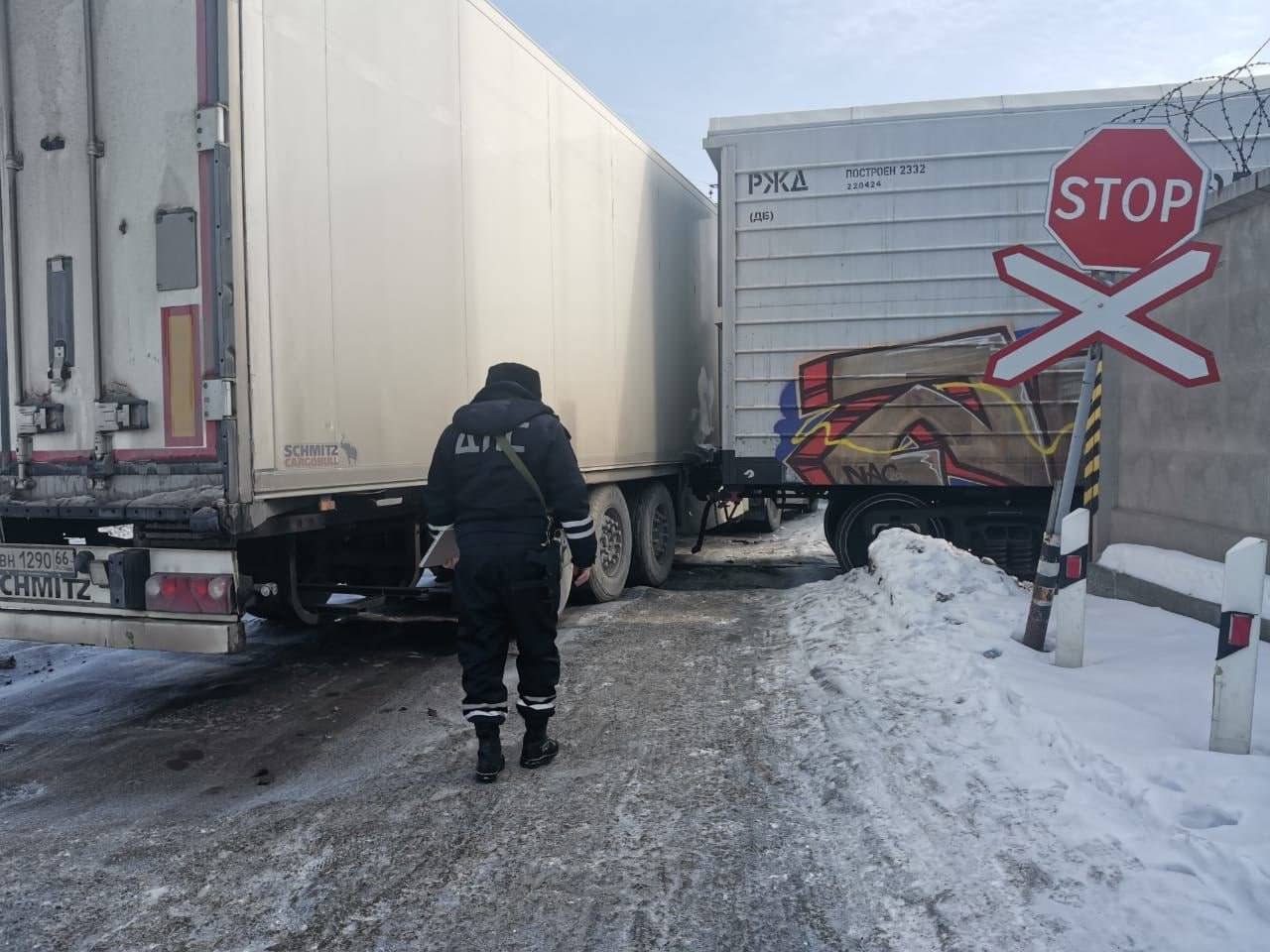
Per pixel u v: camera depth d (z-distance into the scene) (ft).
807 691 16.60
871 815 11.36
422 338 18.13
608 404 26.84
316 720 16.33
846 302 26.61
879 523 28.14
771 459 27.22
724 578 31.94
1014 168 25.61
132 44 14.20
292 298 14.82
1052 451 25.62
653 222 30.48
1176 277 14.25
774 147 26.84
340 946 9.09
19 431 15.07
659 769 13.39
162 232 14.02
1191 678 13.92
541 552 13.03
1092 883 9.22
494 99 20.71
